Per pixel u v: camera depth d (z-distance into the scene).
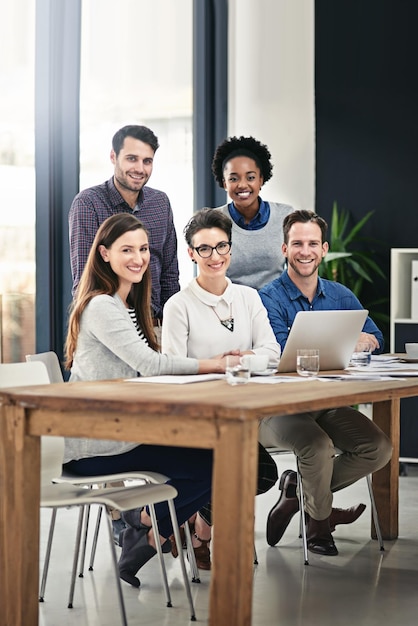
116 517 4.57
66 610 3.60
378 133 7.98
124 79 6.87
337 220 7.84
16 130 5.82
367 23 7.98
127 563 3.89
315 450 4.13
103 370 3.83
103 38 6.70
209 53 7.75
